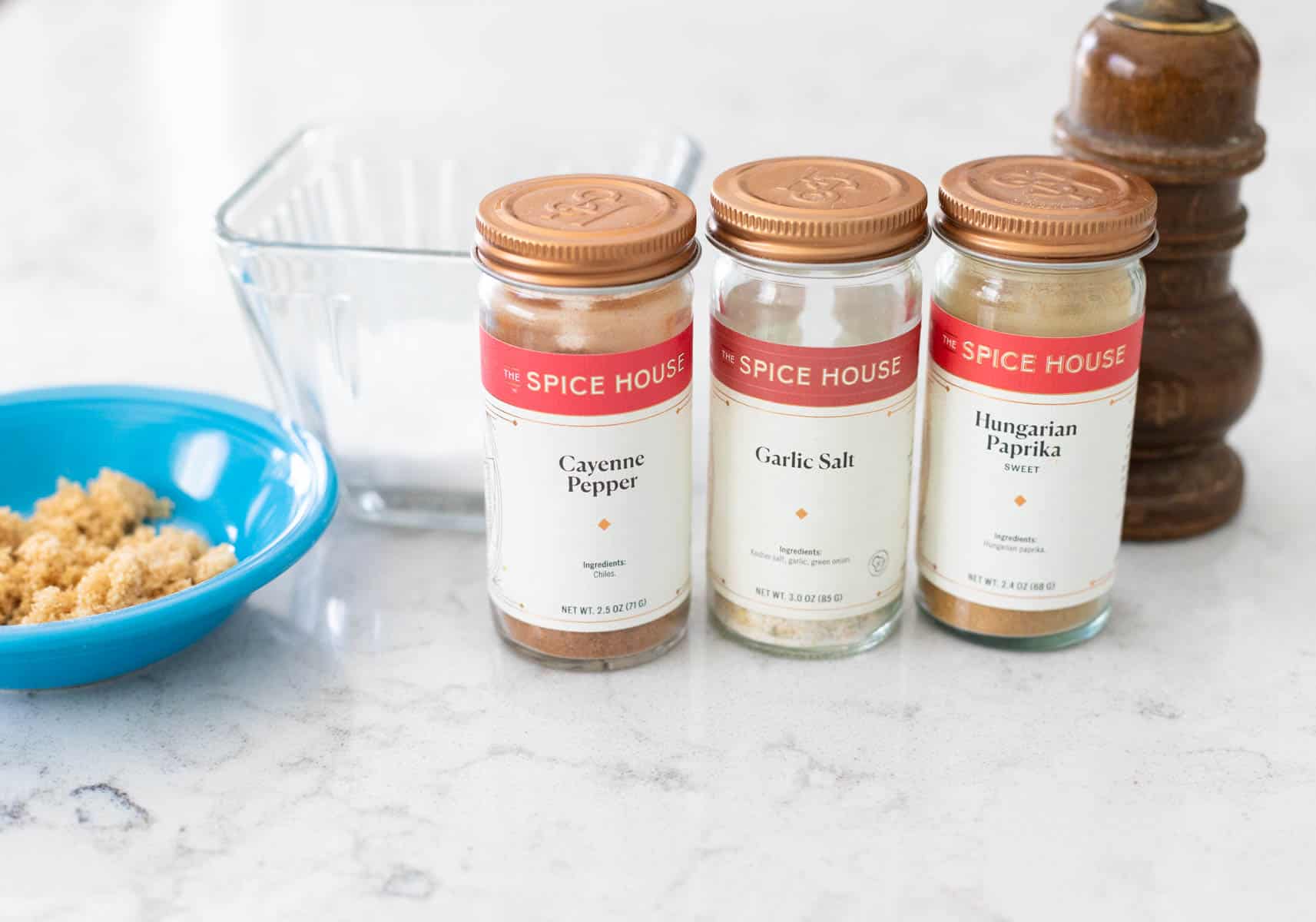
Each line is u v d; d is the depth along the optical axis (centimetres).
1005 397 68
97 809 64
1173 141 76
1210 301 81
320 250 78
